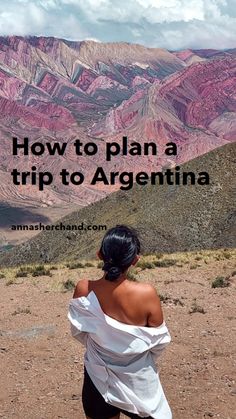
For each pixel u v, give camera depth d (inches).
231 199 6461.6
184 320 491.8
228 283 648.4
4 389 337.1
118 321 177.6
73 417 293.9
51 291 642.2
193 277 717.9
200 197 6692.9
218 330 454.9
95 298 178.9
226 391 321.4
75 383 344.2
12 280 737.0
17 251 6663.4
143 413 177.5
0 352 408.2
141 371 177.8
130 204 7091.5
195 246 5974.4
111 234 182.9
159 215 6604.3
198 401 308.5
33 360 389.1
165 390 327.0
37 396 324.5
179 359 383.6
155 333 177.0
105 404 181.9
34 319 503.5
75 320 181.6
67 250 6338.6
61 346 418.9
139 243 185.3
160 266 844.6
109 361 178.9
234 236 5974.4
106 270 180.2
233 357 383.2
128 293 178.2
